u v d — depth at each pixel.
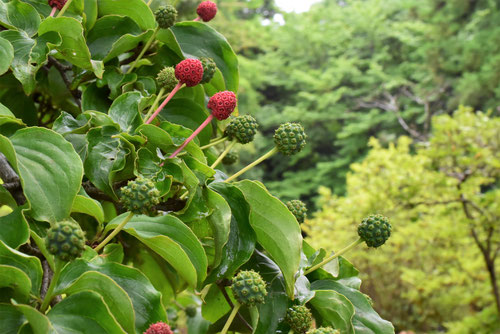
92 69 1.51
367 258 9.47
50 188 1.06
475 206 8.29
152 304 1.09
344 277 1.55
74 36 1.42
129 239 1.76
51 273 1.20
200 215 1.31
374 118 19.84
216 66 1.68
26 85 1.34
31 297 1.03
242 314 1.58
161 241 1.15
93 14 1.62
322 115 20.81
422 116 19.67
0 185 1.21
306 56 23.33
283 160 21.05
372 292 9.84
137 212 1.12
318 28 22.84
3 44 1.29
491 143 8.16
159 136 1.36
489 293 8.95
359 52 23.39
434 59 19.20
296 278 1.38
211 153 1.76
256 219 1.33
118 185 1.38
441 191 8.20
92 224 1.68
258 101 22.22
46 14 1.58
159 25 1.62
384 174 8.64
